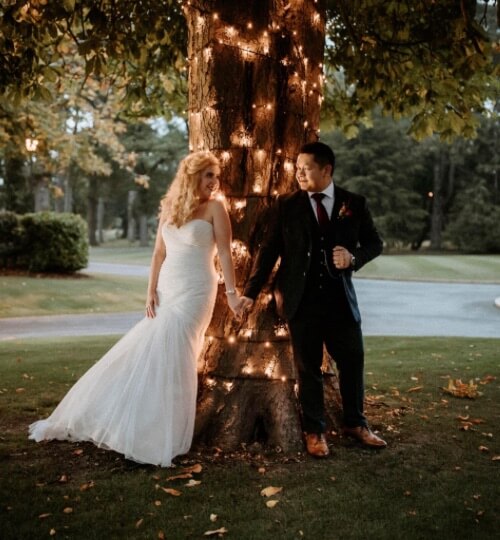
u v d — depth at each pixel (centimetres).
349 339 395
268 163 419
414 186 5206
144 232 5884
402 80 720
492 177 4953
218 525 295
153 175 5341
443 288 2158
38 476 351
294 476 354
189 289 393
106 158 4694
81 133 2203
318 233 384
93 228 5697
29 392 559
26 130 1529
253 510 311
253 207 419
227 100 416
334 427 422
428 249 5109
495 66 553
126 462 374
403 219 4759
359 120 895
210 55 418
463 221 4678
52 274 2056
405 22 651
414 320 1354
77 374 645
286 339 420
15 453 389
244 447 391
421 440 421
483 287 2203
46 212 2083
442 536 286
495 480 352
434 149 4709
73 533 284
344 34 721
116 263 3438
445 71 697
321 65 446
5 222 2028
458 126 736
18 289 1675
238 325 420
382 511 311
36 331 1198
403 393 567
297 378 395
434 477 355
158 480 346
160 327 391
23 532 284
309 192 387
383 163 4644
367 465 372
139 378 384
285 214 388
